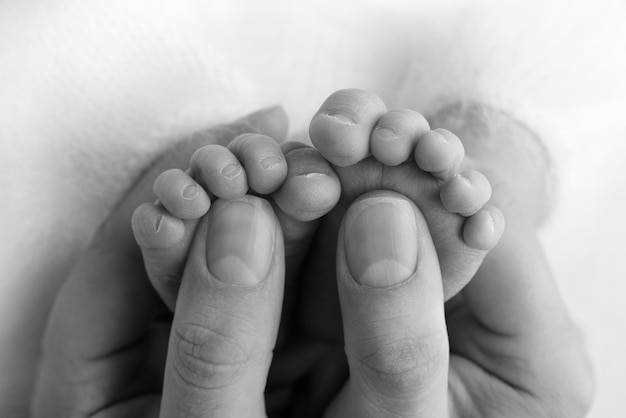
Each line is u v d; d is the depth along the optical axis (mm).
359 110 175
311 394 236
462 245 186
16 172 239
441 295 184
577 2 286
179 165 242
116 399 228
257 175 179
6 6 241
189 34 256
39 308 244
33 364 246
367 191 185
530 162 279
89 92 244
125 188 248
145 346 233
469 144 271
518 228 222
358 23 282
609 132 292
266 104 261
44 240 243
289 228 190
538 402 223
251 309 182
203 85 255
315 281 212
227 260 181
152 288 230
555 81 282
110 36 247
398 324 178
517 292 217
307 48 276
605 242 307
